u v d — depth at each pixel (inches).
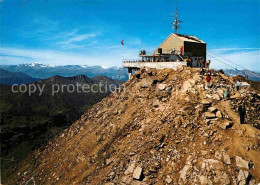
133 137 1195.9
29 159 2470.5
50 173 1637.6
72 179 1307.8
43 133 6835.6
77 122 2217.0
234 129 962.7
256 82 1592.0
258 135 924.0
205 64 1609.3
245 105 1096.2
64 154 1731.1
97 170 1172.5
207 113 1044.5
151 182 923.4
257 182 792.9
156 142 1053.8
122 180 984.3
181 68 1425.9
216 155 891.4
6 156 4803.2
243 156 862.5
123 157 1104.2
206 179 834.2
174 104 1200.2
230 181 810.8
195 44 1771.7
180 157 957.2
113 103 1777.8
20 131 6510.8
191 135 1011.9
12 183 2057.1
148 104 1380.4
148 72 1600.6
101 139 1460.4
